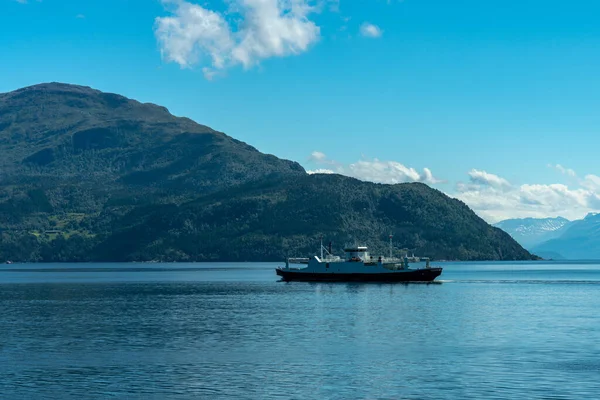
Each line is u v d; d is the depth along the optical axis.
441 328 126.06
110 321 139.88
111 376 84.25
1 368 89.31
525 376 83.44
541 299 196.12
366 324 132.25
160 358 95.69
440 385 79.12
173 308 169.38
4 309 169.00
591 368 88.00
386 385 79.19
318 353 99.06
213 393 76.19
